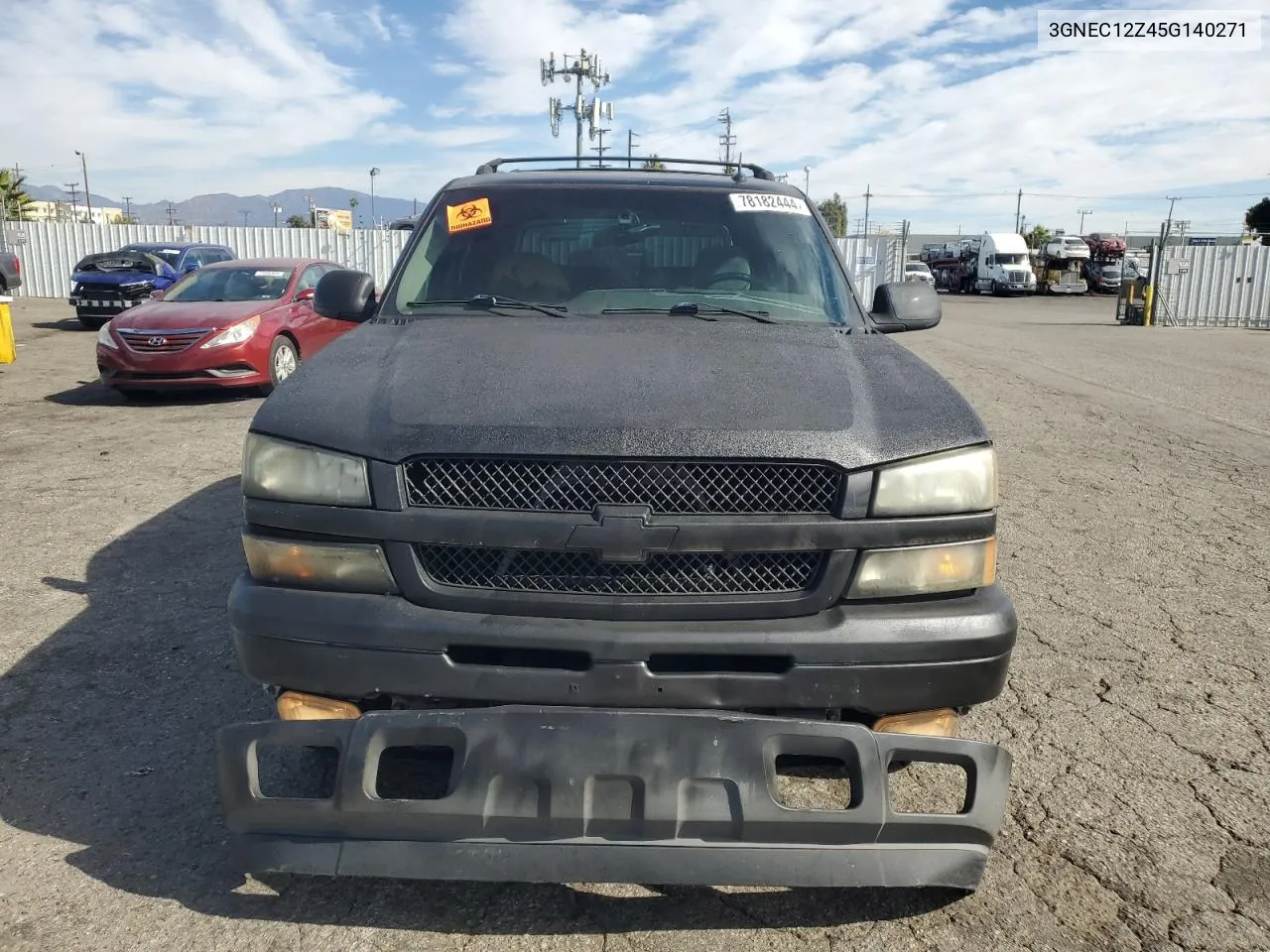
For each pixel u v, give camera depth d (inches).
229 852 93.4
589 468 93.6
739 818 86.0
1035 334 882.8
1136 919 97.0
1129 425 383.9
